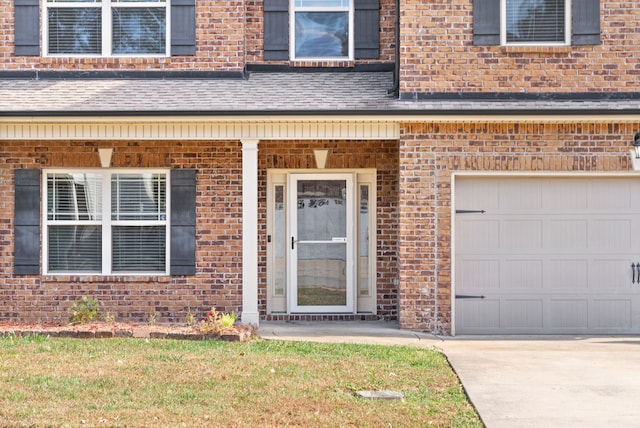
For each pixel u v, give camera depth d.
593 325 13.11
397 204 14.29
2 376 8.95
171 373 9.20
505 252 13.10
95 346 10.72
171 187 14.05
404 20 13.12
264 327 13.34
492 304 13.09
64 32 14.38
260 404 8.07
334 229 14.58
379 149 14.30
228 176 14.05
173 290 14.01
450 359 10.48
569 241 13.11
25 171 13.88
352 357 10.35
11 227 13.89
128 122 12.83
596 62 13.02
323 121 12.84
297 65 14.55
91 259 14.12
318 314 14.41
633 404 8.28
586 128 12.85
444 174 12.88
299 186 14.55
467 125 12.87
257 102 13.09
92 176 14.15
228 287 14.03
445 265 12.91
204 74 14.25
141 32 14.38
